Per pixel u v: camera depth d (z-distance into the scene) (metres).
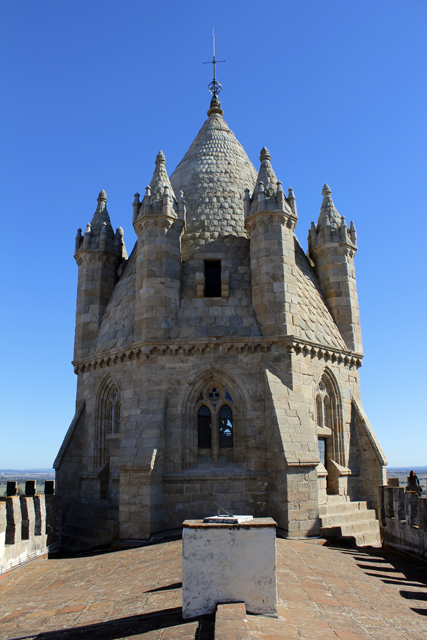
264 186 30.05
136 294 28.91
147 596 13.69
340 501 28.48
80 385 32.75
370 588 15.20
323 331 30.17
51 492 25.47
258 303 28.06
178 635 9.77
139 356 27.52
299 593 13.34
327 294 33.06
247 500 25.03
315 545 22.11
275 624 10.08
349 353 31.62
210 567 10.68
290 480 23.88
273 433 25.11
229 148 36.69
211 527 10.85
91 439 30.42
